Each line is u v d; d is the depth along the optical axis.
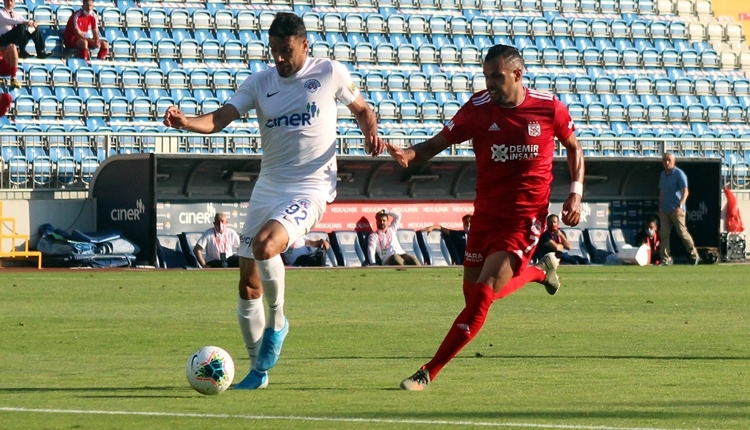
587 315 29.88
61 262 52.84
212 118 17.09
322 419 13.28
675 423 13.02
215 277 45.66
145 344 22.70
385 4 82.06
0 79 63.97
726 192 66.62
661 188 61.84
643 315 29.89
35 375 17.83
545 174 17.47
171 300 34.06
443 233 60.84
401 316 29.33
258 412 13.85
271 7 78.56
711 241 64.69
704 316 29.70
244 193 56.91
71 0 71.44
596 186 64.25
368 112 18.03
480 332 25.33
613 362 19.77
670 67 85.25
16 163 55.69
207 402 14.79
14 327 25.80
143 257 53.56
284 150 17.41
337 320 28.16
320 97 17.48
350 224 58.97
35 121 63.09
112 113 65.44
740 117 81.88
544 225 17.58
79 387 16.36
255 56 73.44
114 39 70.06
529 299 35.56
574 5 87.94
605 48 84.06
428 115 73.75
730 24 90.12
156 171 52.91
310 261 57.09
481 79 77.62
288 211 16.86
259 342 16.72
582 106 77.94
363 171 58.75
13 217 53.44
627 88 81.31
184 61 71.62
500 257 17.16
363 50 76.94
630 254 61.09
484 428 12.55
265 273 16.41
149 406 14.38
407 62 78.19
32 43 68.81
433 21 81.00
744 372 18.33
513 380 17.25
